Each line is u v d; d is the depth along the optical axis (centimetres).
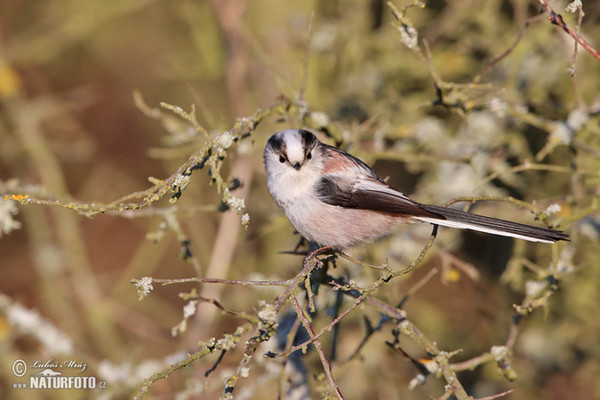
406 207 762
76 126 1441
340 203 796
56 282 1219
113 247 1445
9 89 1252
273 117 1039
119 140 1454
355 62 1204
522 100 892
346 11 1226
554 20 626
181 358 873
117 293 1295
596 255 1062
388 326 1019
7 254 1369
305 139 800
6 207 779
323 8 1273
